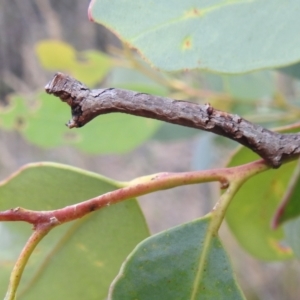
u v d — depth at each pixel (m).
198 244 0.12
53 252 0.15
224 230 0.57
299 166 0.15
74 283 0.15
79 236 0.15
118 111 0.12
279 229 0.18
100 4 0.12
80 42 0.79
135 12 0.12
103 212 0.15
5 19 0.86
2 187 0.15
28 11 0.85
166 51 0.12
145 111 0.12
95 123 0.32
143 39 0.12
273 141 0.13
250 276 0.57
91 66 0.35
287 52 0.11
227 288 0.12
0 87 0.85
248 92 0.30
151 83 0.35
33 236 0.12
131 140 0.33
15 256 0.15
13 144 0.86
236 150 0.16
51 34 0.81
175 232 0.12
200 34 0.12
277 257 0.19
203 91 0.31
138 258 0.12
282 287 0.57
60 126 0.33
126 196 0.12
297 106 0.30
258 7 0.12
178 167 0.84
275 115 0.28
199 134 0.33
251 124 0.13
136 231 0.15
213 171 0.13
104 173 0.86
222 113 0.13
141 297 0.12
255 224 0.18
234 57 0.12
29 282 0.15
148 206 0.84
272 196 0.17
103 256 0.15
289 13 0.12
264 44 0.12
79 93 0.12
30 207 0.15
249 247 0.18
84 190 0.15
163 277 0.12
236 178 0.13
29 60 0.83
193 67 0.12
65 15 0.80
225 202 0.12
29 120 0.33
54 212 0.12
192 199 0.82
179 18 0.12
